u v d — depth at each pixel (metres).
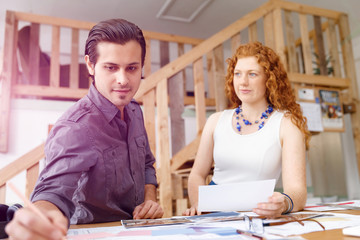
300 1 4.20
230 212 0.90
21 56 3.07
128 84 0.83
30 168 1.75
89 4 4.21
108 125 0.91
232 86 1.40
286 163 1.08
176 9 4.41
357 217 0.73
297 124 1.17
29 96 3.05
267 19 2.74
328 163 4.30
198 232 0.61
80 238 0.58
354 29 4.28
